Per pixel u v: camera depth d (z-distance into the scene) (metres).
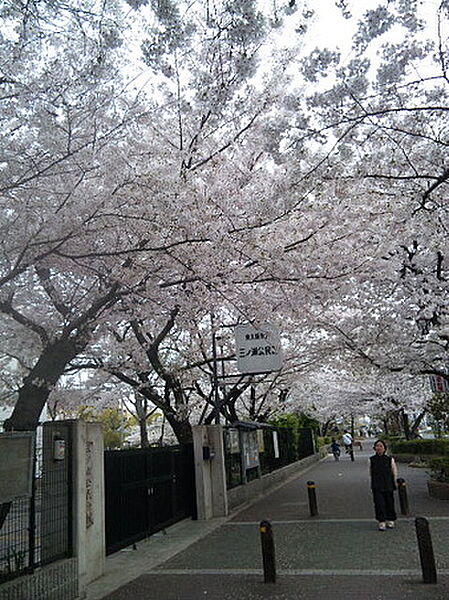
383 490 9.14
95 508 6.95
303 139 6.94
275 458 20.42
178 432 12.95
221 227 8.05
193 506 11.54
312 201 9.04
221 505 11.98
